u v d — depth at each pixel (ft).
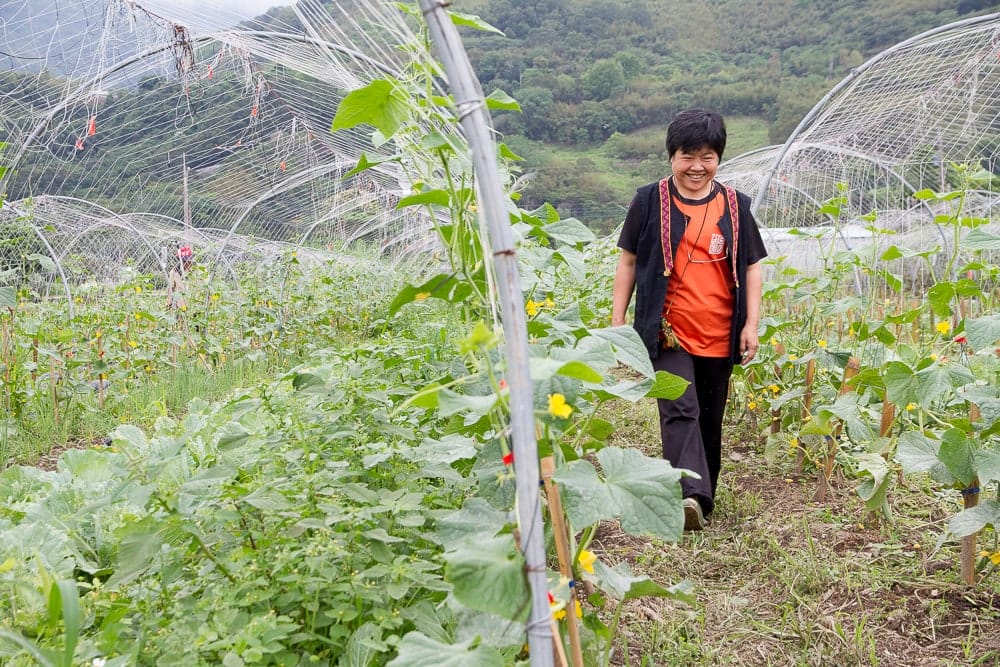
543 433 6.58
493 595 4.94
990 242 10.68
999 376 12.02
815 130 27.35
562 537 6.52
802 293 16.72
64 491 10.96
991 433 9.66
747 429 17.95
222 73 31.63
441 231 7.32
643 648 9.15
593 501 5.91
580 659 6.33
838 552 11.39
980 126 28.45
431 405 5.53
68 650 4.98
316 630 7.61
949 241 32.24
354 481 9.32
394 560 7.79
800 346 16.88
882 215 33.40
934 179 36.06
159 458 8.32
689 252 12.16
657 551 11.76
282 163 38.40
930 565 10.73
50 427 18.42
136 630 7.72
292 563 7.41
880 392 12.69
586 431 7.62
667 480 6.03
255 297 29.04
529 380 5.18
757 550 11.66
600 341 6.91
